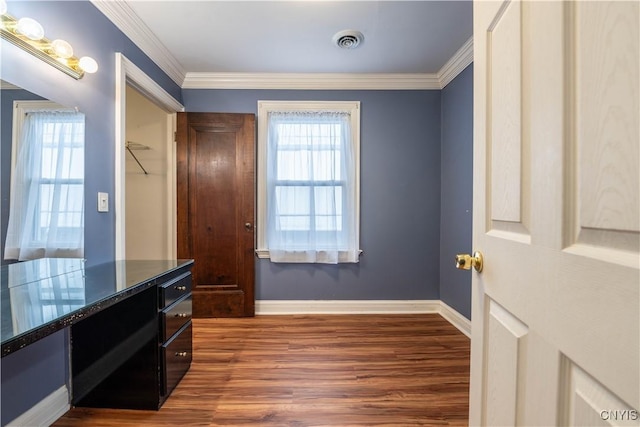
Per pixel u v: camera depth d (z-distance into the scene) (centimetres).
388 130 291
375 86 288
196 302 277
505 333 69
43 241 137
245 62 258
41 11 135
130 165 286
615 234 41
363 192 293
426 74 282
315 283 292
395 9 191
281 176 283
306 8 190
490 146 76
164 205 288
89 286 124
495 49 73
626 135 40
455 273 264
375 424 142
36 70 133
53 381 143
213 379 178
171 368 163
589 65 46
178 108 278
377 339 233
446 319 277
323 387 170
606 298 42
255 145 287
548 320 54
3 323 83
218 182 280
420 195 294
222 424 142
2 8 110
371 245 294
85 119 161
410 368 191
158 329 151
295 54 245
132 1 181
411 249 296
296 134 284
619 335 40
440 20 202
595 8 45
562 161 50
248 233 280
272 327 256
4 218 122
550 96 53
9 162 124
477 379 82
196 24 205
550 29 53
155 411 150
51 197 142
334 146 284
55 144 143
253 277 282
